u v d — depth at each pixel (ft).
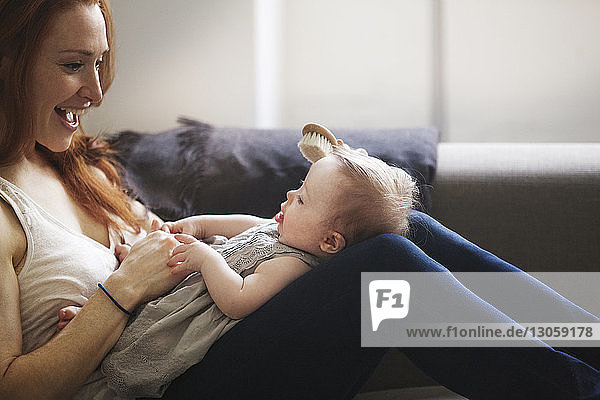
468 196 5.78
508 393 3.64
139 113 7.88
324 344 3.80
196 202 5.78
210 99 7.95
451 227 5.74
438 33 8.44
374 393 5.05
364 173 4.06
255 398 3.87
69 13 3.98
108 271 4.28
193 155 5.99
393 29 8.48
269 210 5.75
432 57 8.47
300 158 5.93
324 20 8.54
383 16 8.48
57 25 3.96
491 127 8.46
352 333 3.77
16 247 3.96
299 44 8.59
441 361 3.74
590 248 5.63
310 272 3.92
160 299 4.06
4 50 3.98
